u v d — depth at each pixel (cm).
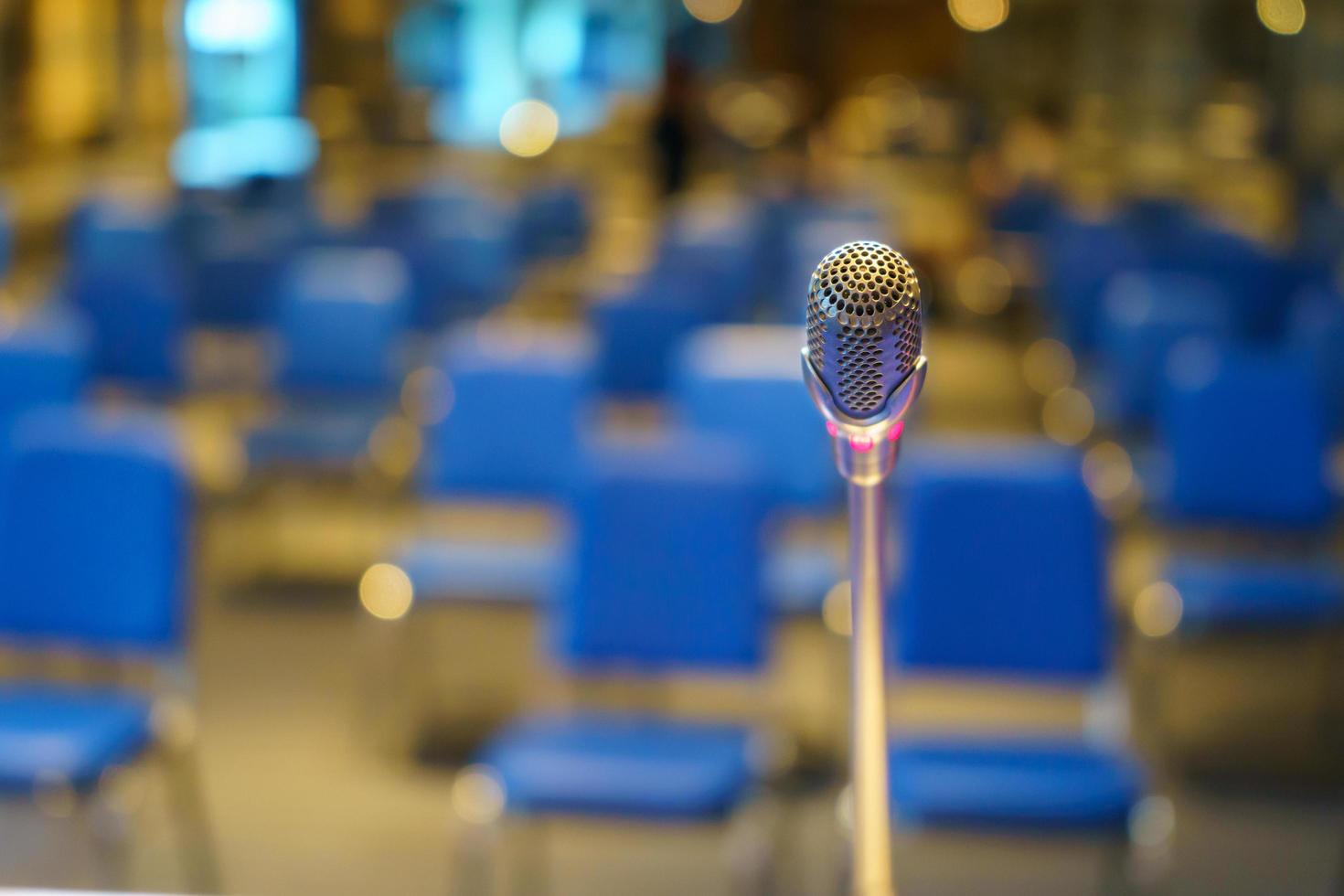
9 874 352
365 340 552
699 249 756
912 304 92
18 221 896
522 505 439
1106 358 597
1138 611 398
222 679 472
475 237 786
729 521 325
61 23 980
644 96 1650
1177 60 1380
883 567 94
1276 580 401
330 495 661
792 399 439
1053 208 1105
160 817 382
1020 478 321
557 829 379
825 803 393
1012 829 289
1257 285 745
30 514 330
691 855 368
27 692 328
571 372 441
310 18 1301
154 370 588
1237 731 446
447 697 463
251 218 876
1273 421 420
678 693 454
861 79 2264
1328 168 1142
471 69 1536
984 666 319
